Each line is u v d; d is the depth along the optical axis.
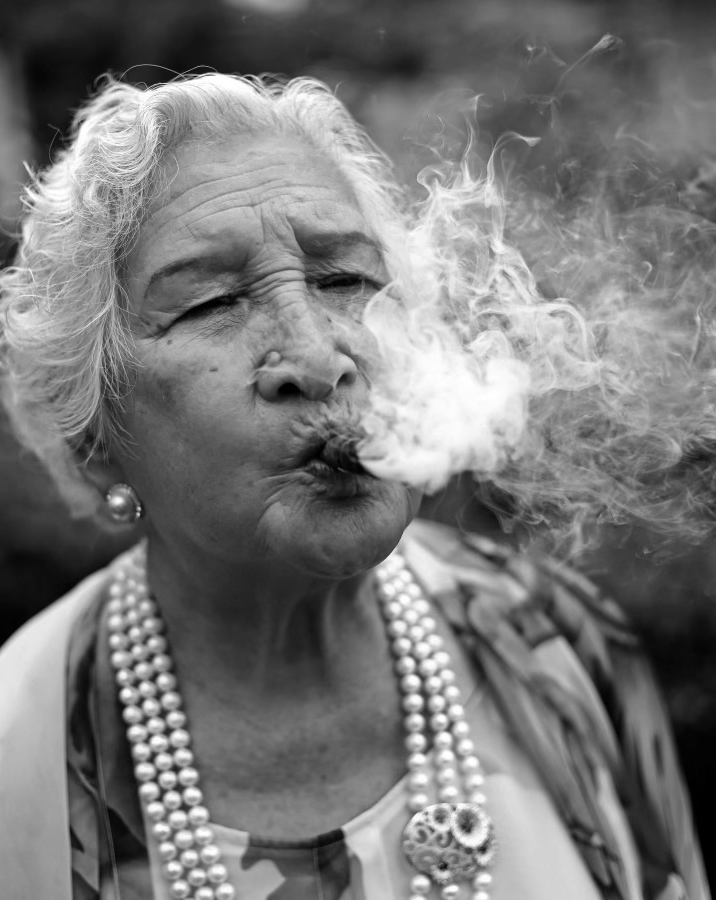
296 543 1.08
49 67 2.89
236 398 1.09
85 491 1.39
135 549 1.44
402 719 1.29
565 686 1.38
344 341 1.13
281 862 1.19
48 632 1.38
